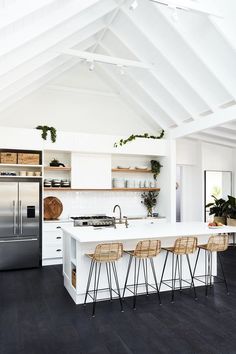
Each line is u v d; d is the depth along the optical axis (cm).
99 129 760
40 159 659
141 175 798
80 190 719
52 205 689
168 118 725
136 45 558
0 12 294
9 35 351
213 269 521
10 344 311
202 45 474
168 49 523
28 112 696
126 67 626
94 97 757
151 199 782
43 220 638
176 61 535
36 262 619
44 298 442
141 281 462
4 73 410
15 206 607
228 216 809
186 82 560
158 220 730
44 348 303
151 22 489
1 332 337
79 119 741
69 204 720
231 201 808
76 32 491
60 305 415
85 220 651
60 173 711
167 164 748
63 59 571
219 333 336
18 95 615
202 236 511
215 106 575
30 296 451
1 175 616
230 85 505
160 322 363
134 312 393
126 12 490
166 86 605
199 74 536
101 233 432
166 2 364
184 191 901
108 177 708
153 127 812
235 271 588
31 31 366
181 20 453
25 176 630
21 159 632
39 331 339
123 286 450
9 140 616
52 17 378
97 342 315
